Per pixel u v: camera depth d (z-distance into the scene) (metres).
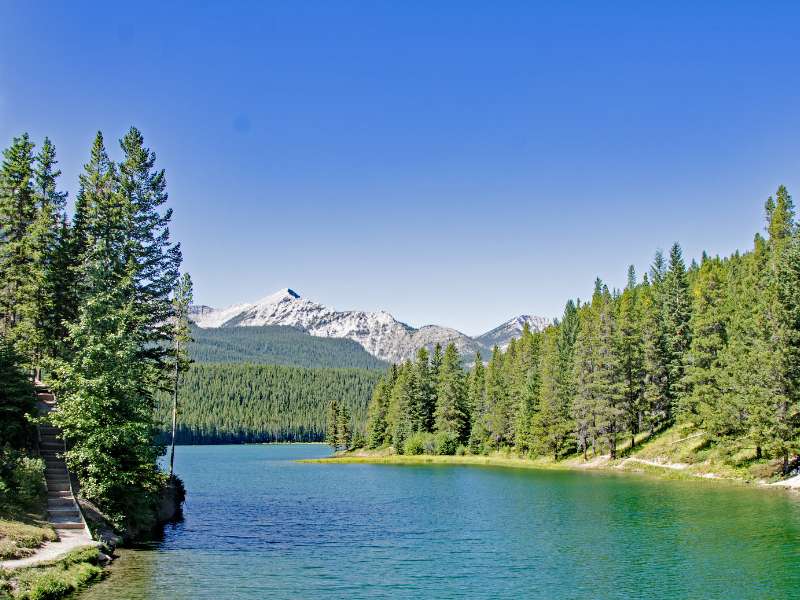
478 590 27.17
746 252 126.31
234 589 26.34
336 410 165.38
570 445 110.12
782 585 27.56
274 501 60.28
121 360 36.28
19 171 50.59
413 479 85.38
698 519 44.09
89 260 46.16
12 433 36.81
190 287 55.12
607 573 30.06
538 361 132.75
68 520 31.94
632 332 100.12
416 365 143.00
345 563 32.16
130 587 25.86
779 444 61.81
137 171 50.38
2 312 51.31
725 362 74.69
